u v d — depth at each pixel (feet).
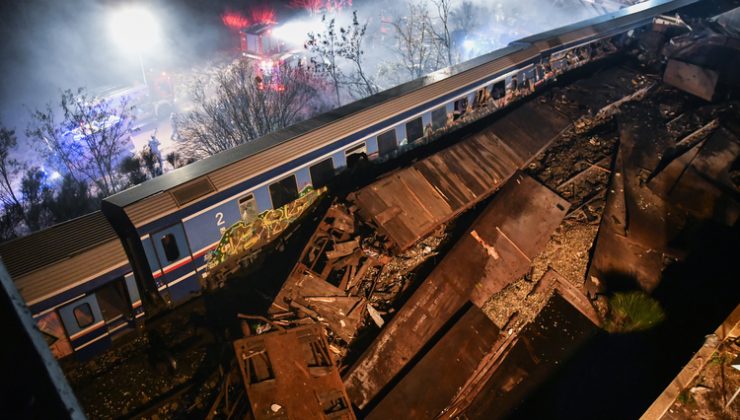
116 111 94.68
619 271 47.55
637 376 40.88
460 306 42.32
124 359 39.45
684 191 53.42
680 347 42.24
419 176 50.70
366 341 40.19
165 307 41.81
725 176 55.26
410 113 55.06
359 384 36.68
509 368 41.47
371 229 47.21
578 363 42.06
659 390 39.52
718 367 34.04
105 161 77.05
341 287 42.45
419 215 47.83
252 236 46.26
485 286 44.06
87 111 88.53
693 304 45.21
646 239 49.65
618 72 73.67
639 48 80.59
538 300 45.55
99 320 38.09
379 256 45.09
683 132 62.90
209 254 43.52
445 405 36.68
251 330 39.19
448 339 39.42
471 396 38.70
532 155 57.57
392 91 57.67
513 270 45.73
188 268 42.34
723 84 66.80
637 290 46.26
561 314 45.27
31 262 35.47
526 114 62.03
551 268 47.37
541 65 69.82
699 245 49.52
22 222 65.82
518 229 48.42
